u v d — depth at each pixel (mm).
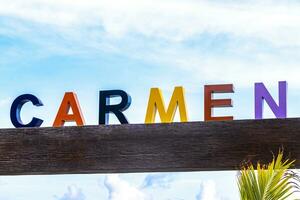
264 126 11695
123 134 12242
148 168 12062
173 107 12695
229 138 11797
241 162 11695
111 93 12969
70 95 13148
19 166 12555
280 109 12172
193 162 11891
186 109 12664
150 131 12133
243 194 9102
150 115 12789
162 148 12047
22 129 12633
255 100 12367
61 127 12516
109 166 12219
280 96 12234
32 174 12641
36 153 12531
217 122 11883
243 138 11742
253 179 9094
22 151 12594
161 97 12789
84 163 12336
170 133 12047
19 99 13148
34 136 12594
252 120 11742
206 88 12500
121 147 12219
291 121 11594
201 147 11898
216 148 11828
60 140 12484
